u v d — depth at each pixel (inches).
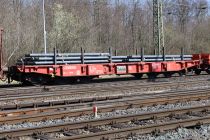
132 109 580.1
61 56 1075.3
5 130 418.9
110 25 2817.4
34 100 705.6
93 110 532.7
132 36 2923.2
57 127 430.0
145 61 1248.8
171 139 395.5
